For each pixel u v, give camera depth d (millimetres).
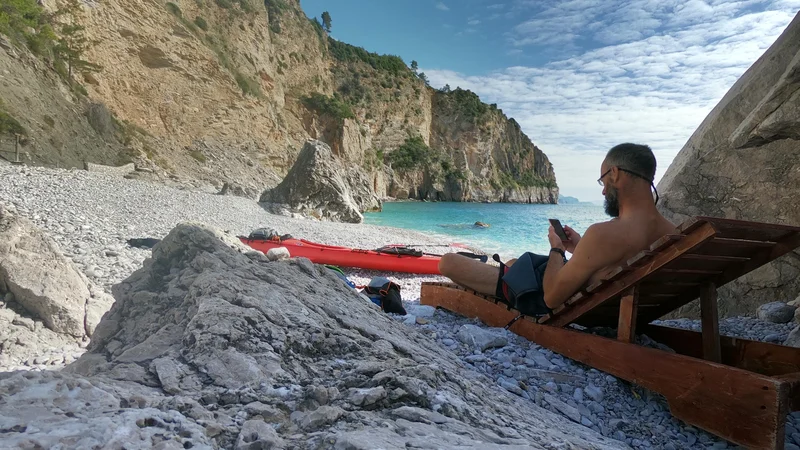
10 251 4949
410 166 96062
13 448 1122
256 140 49969
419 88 111938
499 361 3783
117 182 18734
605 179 3537
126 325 3010
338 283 4105
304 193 24344
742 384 2623
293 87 73625
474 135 112562
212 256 3291
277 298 2920
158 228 12211
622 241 3314
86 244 9148
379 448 1465
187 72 43688
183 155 40094
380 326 3441
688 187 6816
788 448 2904
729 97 6758
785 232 3119
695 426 3039
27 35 28500
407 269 11000
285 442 1565
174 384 1953
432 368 2418
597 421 3109
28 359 4488
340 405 1896
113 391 1697
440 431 1763
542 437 2139
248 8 59594
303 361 2357
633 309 3389
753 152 6184
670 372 3027
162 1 43000
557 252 3873
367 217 36594
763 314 5809
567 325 3965
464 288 5062
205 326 2348
